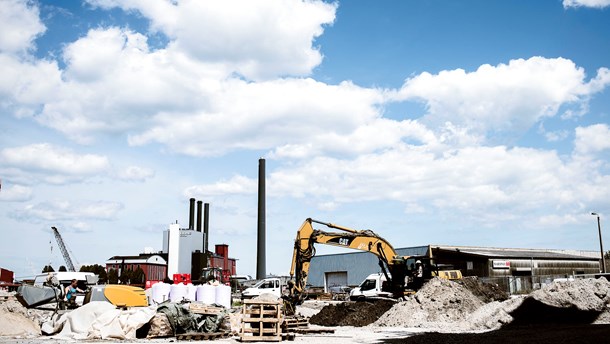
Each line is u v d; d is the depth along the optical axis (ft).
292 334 58.90
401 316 83.30
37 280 127.65
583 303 74.38
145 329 59.82
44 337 59.57
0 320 61.16
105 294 71.41
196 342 55.83
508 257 186.80
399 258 93.45
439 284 88.79
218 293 95.61
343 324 87.25
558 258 204.33
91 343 54.24
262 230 226.17
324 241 88.12
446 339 57.16
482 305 86.17
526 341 51.67
